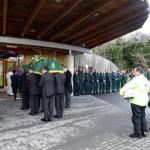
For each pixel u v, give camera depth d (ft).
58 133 28.25
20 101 52.54
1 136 27.09
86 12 35.53
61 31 46.44
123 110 43.75
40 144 24.47
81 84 66.59
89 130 29.63
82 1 31.40
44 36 53.42
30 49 62.34
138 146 23.86
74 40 59.16
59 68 35.86
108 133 28.32
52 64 35.60
